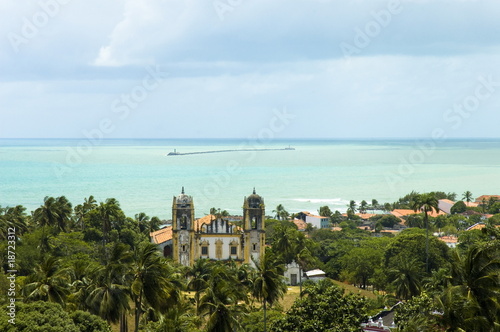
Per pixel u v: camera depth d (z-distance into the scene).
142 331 69.19
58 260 69.88
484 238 92.44
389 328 71.25
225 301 64.75
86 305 67.25
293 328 68.50
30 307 58.50
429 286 94.38
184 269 100.00
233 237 137.75
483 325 48.78
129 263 65.88
